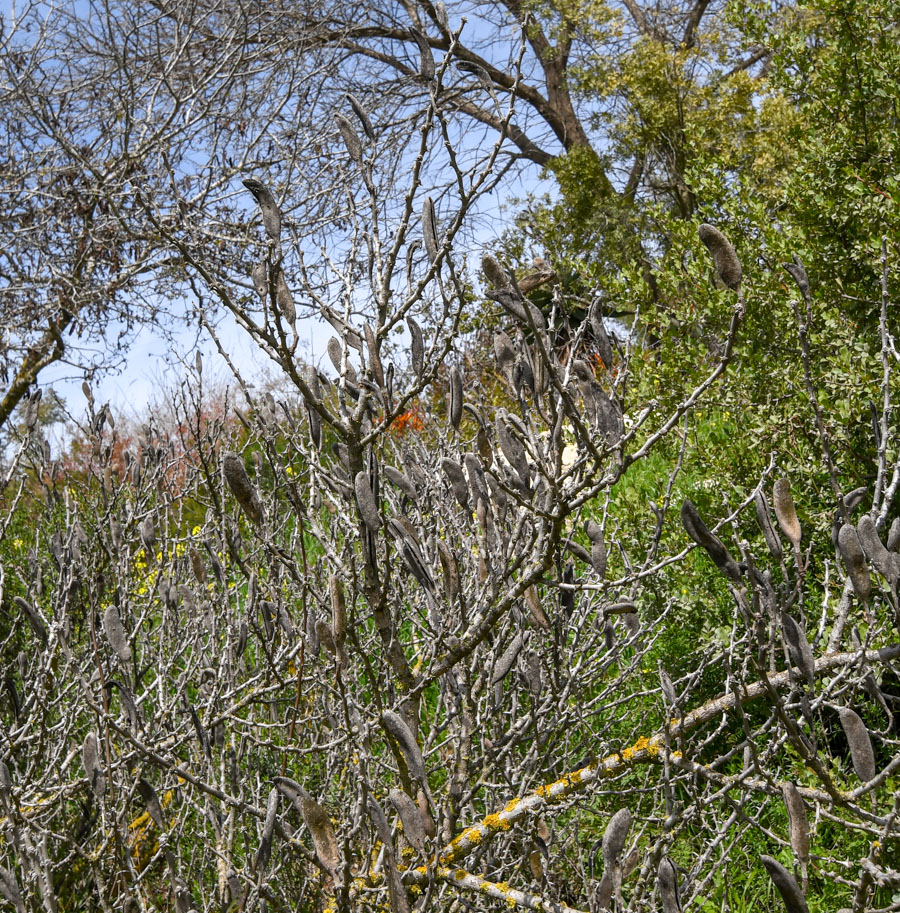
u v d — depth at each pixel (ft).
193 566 6.47
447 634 5.37
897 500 8.79
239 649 6.38
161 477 8.63
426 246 4.79
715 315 10.82
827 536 9.09
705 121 39.83
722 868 6.51
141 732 6.20
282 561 5.08
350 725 4.97
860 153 11.42
